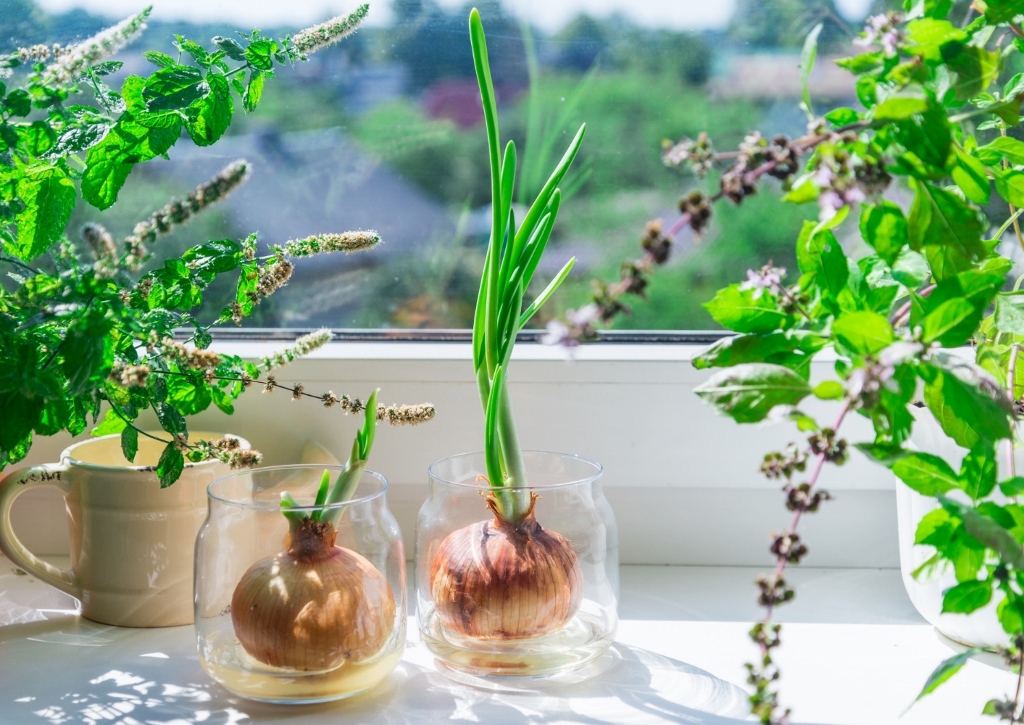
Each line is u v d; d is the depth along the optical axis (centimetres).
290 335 77
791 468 38
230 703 56
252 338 77
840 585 72
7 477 63
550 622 56
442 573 56
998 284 39
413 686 58
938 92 42
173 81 54
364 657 54
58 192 55
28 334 51
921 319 42
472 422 73
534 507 57
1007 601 41
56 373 52
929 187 40
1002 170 47
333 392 74
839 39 71
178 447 57
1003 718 41
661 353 74
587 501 59
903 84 39
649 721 53
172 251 76
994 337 53
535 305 60
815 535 75
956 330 38
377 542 56
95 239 46
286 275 59
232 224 76
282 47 57
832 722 53
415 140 74
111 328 48
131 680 58
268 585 53
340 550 55
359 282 76
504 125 73
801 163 66
